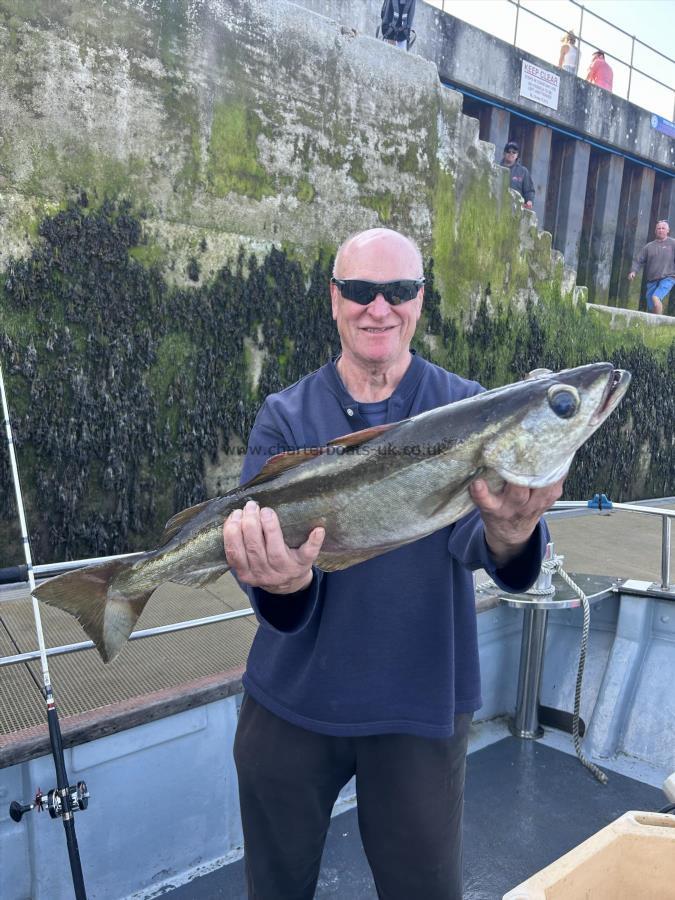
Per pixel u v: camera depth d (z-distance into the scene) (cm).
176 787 263
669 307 1190
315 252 633
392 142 671
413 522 152
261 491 162
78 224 507
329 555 158
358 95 643
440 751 166
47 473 505
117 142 521
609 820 307
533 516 144
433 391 176
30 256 490
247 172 586
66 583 171
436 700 162
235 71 571
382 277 161
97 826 246
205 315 571
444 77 837
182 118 549
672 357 970
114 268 526
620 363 913
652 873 140
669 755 350
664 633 376
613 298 1130
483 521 152
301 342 628
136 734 252
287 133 605
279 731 172
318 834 178
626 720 366
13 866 235
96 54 505
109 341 525
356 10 773
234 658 311
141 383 543
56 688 275
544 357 833
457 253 737
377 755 166
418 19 801
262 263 600
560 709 387
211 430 580
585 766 344
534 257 810
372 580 164
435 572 166
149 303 544
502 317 786
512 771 343
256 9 575
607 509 353
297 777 170
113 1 507
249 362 600
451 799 168
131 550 548
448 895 170
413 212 695
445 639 164
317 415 175
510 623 394
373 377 175
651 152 1077
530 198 872
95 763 244
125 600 173
